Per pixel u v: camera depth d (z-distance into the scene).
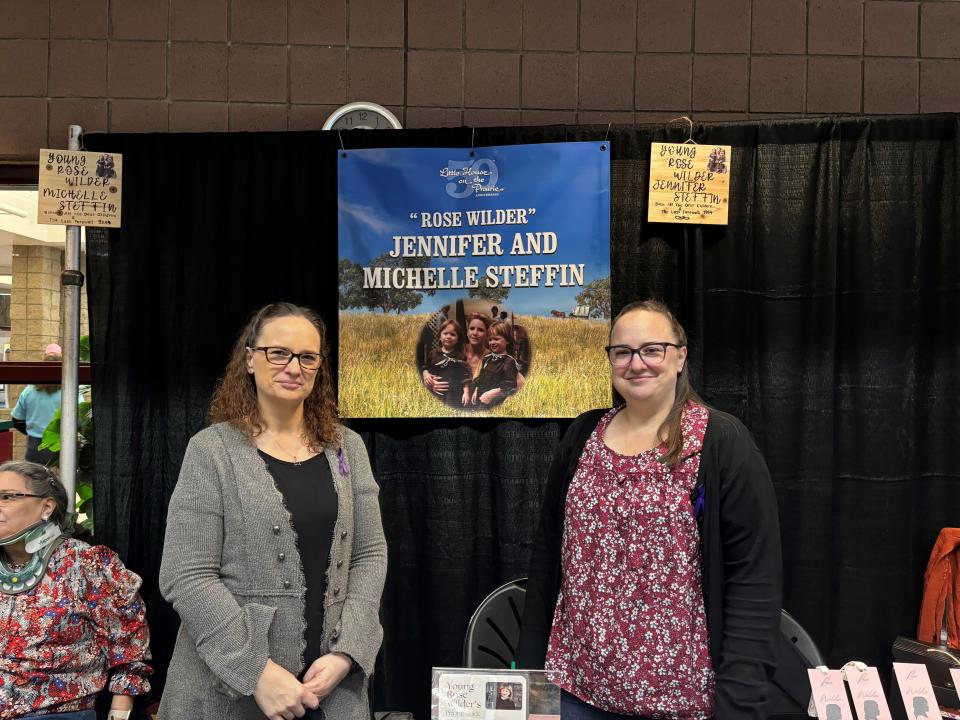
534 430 2.27
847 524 2.20
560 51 2.44
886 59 2.43
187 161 2.30
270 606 1.40
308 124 2.45
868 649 2.17
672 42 2.44
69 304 2.34
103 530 2.26
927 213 2.19
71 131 2.35
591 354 2.24
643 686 1.32
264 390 1.49
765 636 1.29
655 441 1.40
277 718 1.35
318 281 2.30
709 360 2.25
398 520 2.31
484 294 2.27
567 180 2.25
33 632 1.80
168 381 2.29
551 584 1.54
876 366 2.18
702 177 2.20
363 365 2.28
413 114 2.45
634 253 2.26
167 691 1.44
